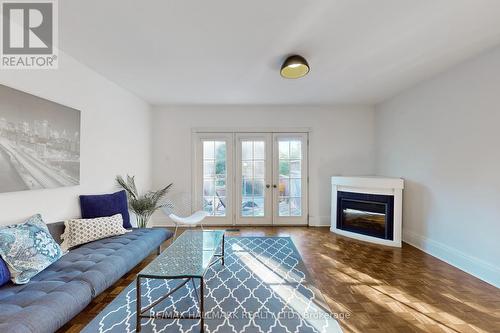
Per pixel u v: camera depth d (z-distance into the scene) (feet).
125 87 11.72
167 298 7.00
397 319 6.08
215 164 15.44
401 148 12.57
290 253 10.46
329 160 15.43
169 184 15.17
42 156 7.25
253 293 7.26
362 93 12.73
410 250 10.92
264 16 6.18
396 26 6.61
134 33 6.98
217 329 5.73
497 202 7.70
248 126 15.31
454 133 9.28
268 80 10.80
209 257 6.89
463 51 8.04
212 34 7.04
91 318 6.11
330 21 6.39
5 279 5.21
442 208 9.86
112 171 10.96
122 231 8.97
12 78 6.47
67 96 8.32
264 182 15.48
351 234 12.76
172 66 9.28
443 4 5.71
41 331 4.15
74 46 7.76
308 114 15.39
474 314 6.29
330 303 6.75
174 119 15.23
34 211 7.06
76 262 6.44
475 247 8.42
